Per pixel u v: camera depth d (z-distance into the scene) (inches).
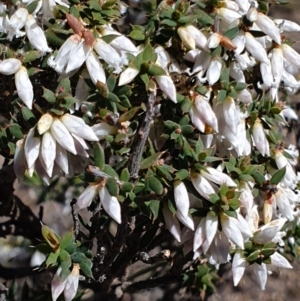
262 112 14.1
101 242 15.4
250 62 14.0
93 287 17.1
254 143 14.0
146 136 12.5
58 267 12.9
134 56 12.8
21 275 18.3
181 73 13.5
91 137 12.4
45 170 12.5
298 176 15.6
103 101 12.9
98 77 12.6
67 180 19.6
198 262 15.9
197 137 13.6
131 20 17.3
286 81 14.6
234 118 13.2
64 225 19.3
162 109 13.5
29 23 12.8
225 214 12.7
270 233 13.6
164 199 12.9
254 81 14.7
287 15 25.3
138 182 12.9
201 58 13.3
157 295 18.8
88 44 12.5
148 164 12.9
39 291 17.7
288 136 20.9
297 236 17.5
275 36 13.6
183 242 13.5
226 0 13.9
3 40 13.2
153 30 13.5
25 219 18.0
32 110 13.2
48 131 12.3
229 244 13.3
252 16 13.4
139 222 14.7
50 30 13.1
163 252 14.2
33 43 12.8
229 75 13.8
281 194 14.1
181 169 12.8
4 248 18.6
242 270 13.6
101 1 13.4
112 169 12.8
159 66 12.6
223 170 14.0
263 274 13.8
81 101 13.1
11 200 17.3
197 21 13.7
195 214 12.8
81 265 13.0
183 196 12.7
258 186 14.0
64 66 12.6
